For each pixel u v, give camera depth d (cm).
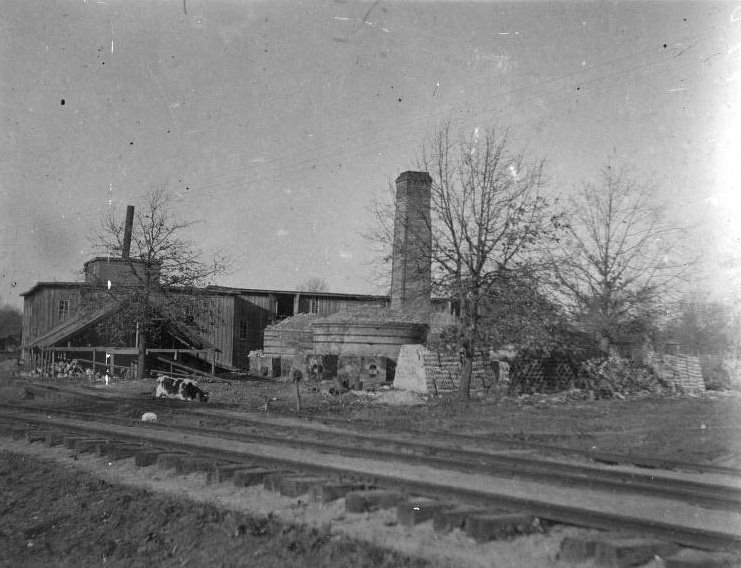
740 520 806
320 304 6025
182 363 4906
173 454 1116
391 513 791
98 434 1479
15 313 8200
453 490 838
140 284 4147
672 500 902
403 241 2856
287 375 4688
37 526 885
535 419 2144
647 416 2252
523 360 3198
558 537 704
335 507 823
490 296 2761
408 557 646
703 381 3866
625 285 3684
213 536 761
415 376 3008
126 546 784
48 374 4459
